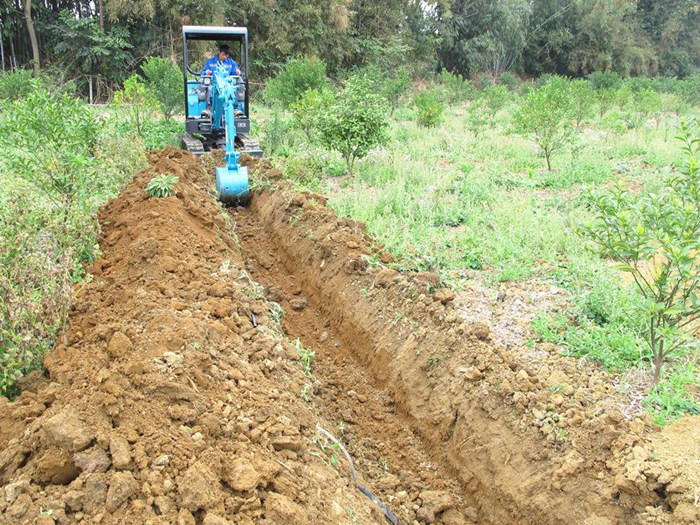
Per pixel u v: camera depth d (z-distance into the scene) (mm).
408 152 13266
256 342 5039
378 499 4312
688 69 53406
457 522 4340
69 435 3268
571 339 5262
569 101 12180
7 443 3471
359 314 6371
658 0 51531
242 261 7355
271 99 21281
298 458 3820
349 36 34906
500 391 4582
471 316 5793
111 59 26375
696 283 4395
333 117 10695
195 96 13367
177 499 3129
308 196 8914
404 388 5453
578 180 10859
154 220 6590
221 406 3887
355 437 5059
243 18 29422
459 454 4688
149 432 3453
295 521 3221
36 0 25156
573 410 4250
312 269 7457
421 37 39344
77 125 7051
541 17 45906
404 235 7520
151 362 3986
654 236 4594
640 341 5109
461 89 28375
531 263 6945
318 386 5340
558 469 3955
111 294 5141
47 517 2939
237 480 3289
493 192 9734
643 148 13539
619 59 47281
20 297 4234
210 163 11266
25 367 4047
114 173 8203
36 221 5598
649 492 3545
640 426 3998
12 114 6957
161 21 27891
